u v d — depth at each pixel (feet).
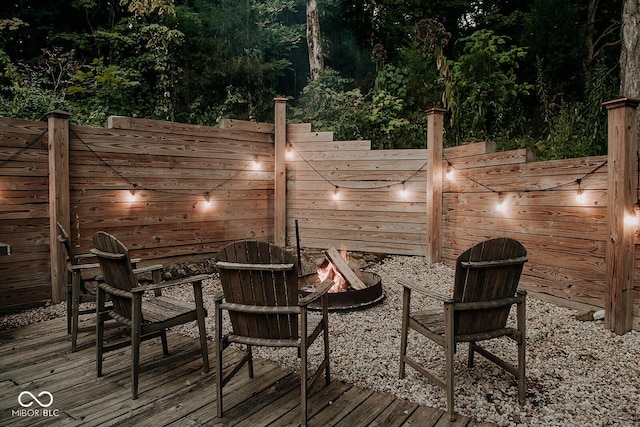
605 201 12.12
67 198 15.39
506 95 23.30
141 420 7.93
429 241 19.26
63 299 15.33
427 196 19.33
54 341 11.83
